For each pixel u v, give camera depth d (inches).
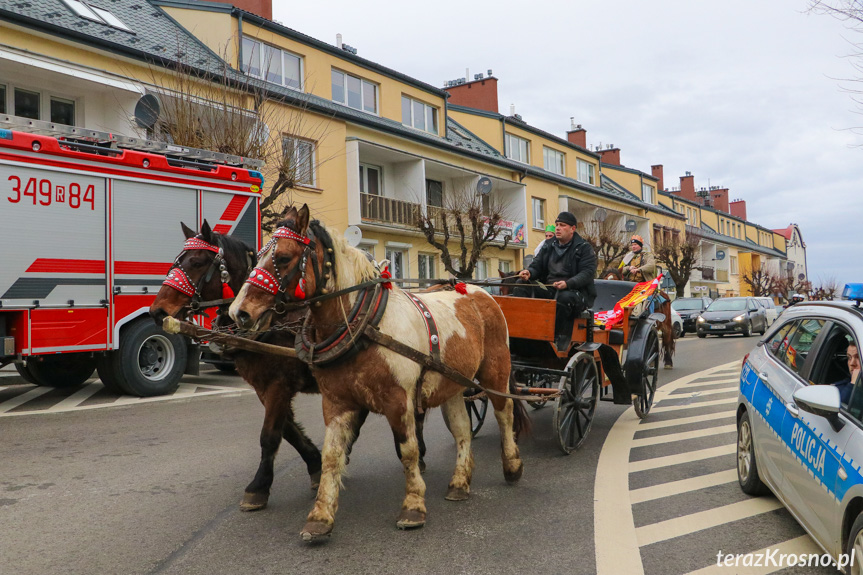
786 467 163.8
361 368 165.2
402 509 175.8
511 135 1240.2
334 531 174.2
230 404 378.6
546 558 155.7
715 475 229.6
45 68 515.8
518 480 221.1
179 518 184.5
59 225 343.6
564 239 287.0
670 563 152.8
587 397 276.2
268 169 569.6
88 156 352.8
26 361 375.6
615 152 1831.9
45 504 196.7
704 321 1038.4
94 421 326.0
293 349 177.6
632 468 240.5
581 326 275.1
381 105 927.0
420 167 915.4
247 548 162.2
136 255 375.9
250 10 808.3
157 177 384.5
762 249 2647.6
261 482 191.2
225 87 551.5
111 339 366.9
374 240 864.9
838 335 163.5
